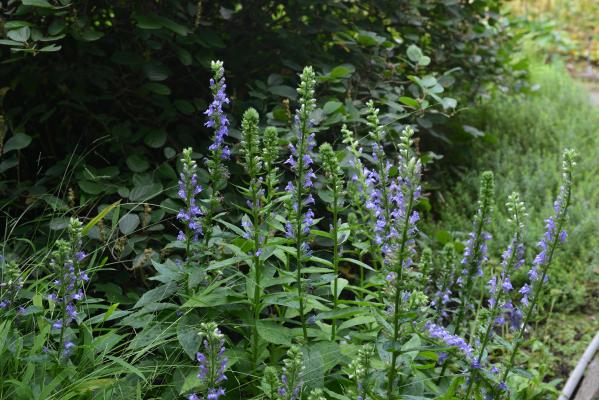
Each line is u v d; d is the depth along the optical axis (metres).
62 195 2.32
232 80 2.66
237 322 1.97
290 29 2.74
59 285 1.73
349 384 1.83
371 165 2.54
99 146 2.45
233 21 2.69
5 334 1.71
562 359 2.42
